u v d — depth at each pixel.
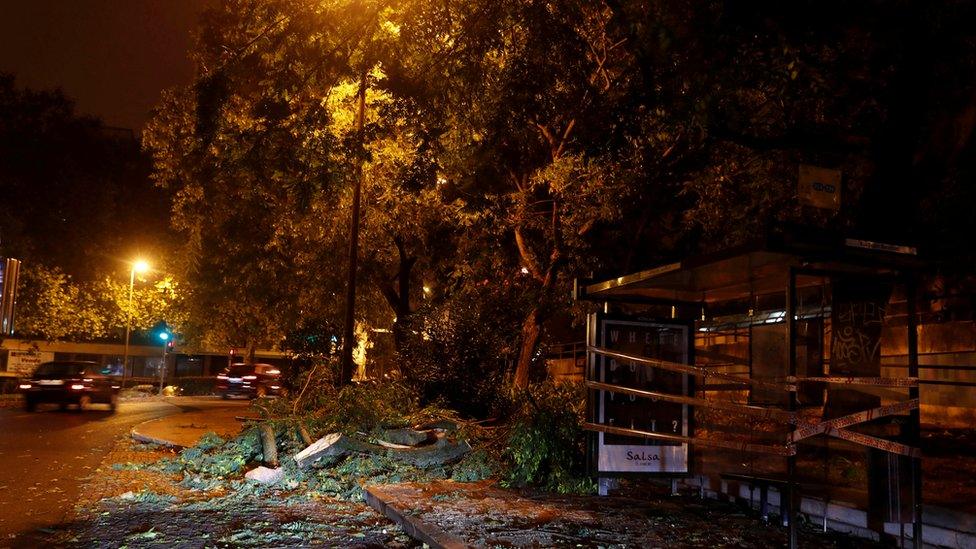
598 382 9.24
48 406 27.64
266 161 13.51
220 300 38.09
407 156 17.81
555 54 13.89
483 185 18.05
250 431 13.29
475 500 9.20
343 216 20.52
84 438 17.27
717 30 10.23
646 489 10.29
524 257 17.08
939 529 6.88
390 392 14.05
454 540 7.09
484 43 12.89
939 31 10.18
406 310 22.88
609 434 9.31
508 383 15.48
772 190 14.48
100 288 38.94
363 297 26.73
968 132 11.07
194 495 10.15
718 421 10.73
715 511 8.75
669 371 9.59
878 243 6.39
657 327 9.57
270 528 8.19
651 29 10.38
